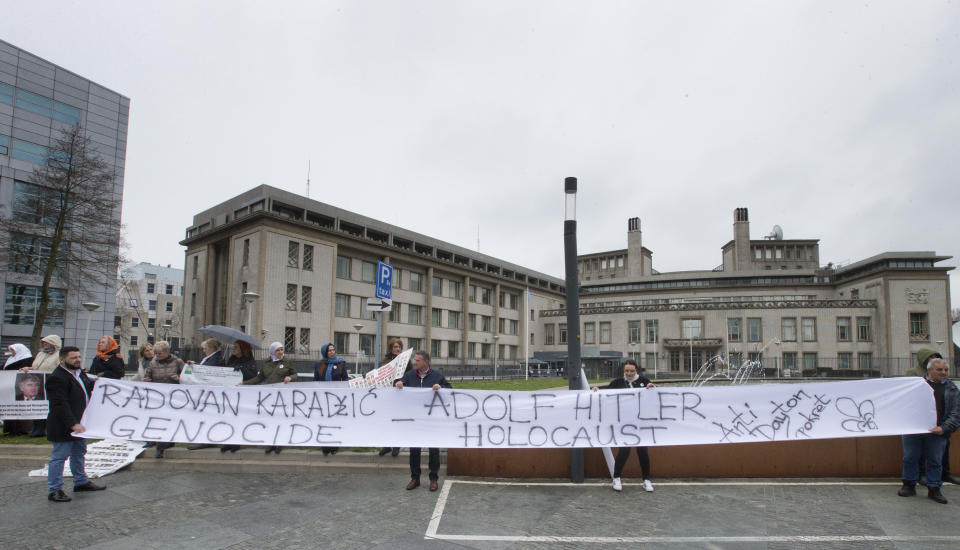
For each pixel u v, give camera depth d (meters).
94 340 43.22
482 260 63.72
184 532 5.56
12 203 39.22
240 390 8.12
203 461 8.37
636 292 73.81
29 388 10.16
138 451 8.71
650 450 8.10
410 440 7.68
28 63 41.28
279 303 40.16
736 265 77.81
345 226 47.97
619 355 62.91
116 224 33.97
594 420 7.68
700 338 61.97
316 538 5.42
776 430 7.66
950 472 7.94
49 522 5.84
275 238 40.44
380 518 6.08
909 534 5.60
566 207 8.45
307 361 39.94
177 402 8.09
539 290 73.38
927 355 8.26
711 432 7.65
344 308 46.28
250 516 6.11
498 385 32.62
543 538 5.48
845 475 8.03
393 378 8.61
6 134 39.81
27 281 39.44
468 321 60.12
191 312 46.16
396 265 51.81
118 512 6.20
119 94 46.41
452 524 5.89
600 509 6.48
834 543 5.35
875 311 57.69
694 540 5.43
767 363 58.88
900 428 7.16
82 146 32.91
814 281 69.00
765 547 5.25
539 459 8.03
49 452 9.02
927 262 57.31
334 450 8.68
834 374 56.00
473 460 8.06
